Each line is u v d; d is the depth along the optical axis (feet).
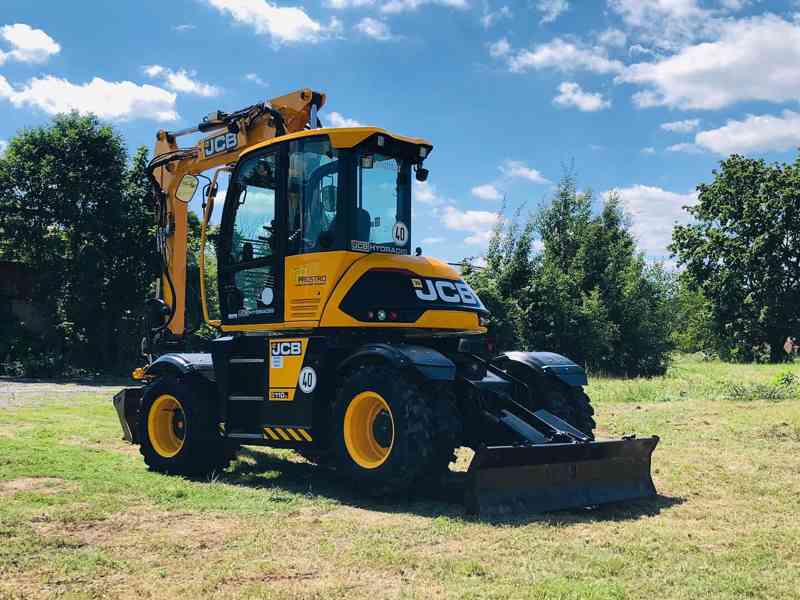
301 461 27.71
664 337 89.51
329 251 22.15
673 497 21.01
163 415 25.64
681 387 56.54
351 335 22.06
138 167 81.87
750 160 136.26
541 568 14.26
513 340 76.07
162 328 30.66
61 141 78.48
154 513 18.49
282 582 13.39
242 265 24.59
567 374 24.03
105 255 79.97
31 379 72.59
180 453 24.31
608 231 93.81
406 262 22.31
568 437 20.54
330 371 22.07
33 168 76.59
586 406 24.25
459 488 21.86
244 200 25.00
